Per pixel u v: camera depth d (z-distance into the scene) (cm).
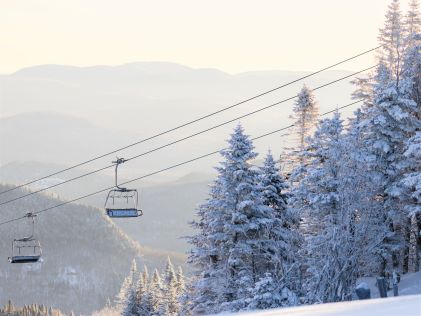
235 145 5297
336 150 4838
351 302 1013
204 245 5522
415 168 5516
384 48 6719
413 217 5119
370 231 3753
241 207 5069
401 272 5406
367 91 6775
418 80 6181
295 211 5056
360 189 3884
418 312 797
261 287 3597
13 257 5125
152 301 9675
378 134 5375
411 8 6750
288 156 6688
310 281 3569
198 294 5462
